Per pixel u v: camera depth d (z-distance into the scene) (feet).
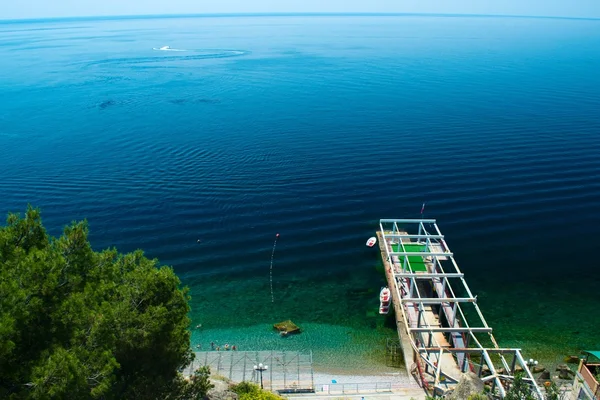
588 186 338.54
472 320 218.59
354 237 284.82
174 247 268.62
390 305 229.66
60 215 295.07
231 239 278.26
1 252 96.07
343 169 368.27
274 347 200.85
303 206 315.17
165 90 640.99
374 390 175.01
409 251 266.57
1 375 84.74
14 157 385.09
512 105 550.36
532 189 336.08
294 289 240.94
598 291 238.27
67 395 83.35
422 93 616.39
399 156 391.86
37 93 616.80
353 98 589.73
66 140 428.15
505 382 169.58
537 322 216.74
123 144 418.31
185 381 122.21
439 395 166.50
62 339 93.56
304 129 460.96
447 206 315.78
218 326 213.87
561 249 271.49
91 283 105.81
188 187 335.26
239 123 481.46
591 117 498.28
